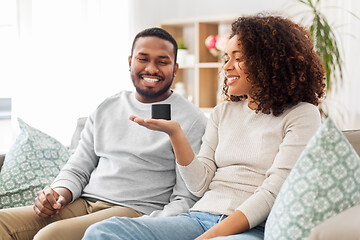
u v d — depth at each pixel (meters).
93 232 1.33
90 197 1.86
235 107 1.69
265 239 1.25
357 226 0.94
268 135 1.51
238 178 1.53
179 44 4.48
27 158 2.00
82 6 3.74
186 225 1.48
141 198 1.78
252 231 1.40
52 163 2.05
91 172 1.97
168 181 1.83
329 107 3.84
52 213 1.69
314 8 3.38
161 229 1.42
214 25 4.52
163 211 1.68
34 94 3.37
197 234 1.49
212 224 1.48
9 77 3.43
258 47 1.55
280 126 1.50
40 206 1.68
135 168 1.81
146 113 1.89
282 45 1.54
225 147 1.60
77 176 1.89
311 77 1.56
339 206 1.14
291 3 4.29
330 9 3.97
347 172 1.16
